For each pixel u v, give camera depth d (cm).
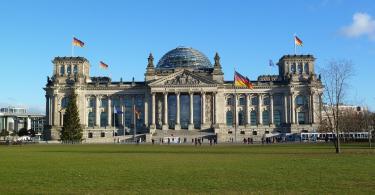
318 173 4712
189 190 3616
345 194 3353
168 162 6400
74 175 4650
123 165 5884
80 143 19112
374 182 3969
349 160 6600
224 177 4431
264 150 10256
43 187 3781
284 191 3534
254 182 4053
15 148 12625
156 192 3522
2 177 4481
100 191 3575
